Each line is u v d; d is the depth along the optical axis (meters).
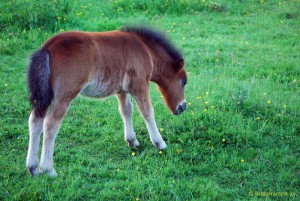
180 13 17.06
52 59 6.84
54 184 6.91
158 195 6.85
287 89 10.70
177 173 7.49
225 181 7.36
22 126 8.98
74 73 6.92
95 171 7.45
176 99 8.69
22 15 14.28
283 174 7.41
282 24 16.02
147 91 8.01
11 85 10.73
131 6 16.84
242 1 18.42
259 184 7.23
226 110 9.34
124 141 8.58
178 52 8.52
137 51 7.82
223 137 8.40
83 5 16.77
